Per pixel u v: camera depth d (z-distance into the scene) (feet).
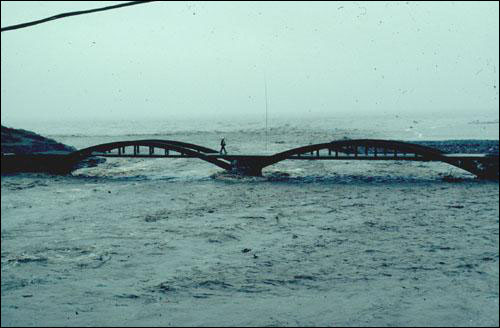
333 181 85.20
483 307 28.40
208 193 72.79
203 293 31.45
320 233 47.29
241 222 52.49
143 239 45.24
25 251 41.16
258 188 77.56
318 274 34.99
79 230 48.96
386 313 27.84
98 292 31.63
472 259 37.81
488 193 69.21
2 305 29.27
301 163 117.91
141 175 95.86
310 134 250.37
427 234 46.32
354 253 40.22
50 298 30.53
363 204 62.75
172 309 28.86
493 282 32.53
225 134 261.03
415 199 65.77
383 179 86.99
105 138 243.60
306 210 59.11
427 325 26.08
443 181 82.89
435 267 36.09
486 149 144.36
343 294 30.96
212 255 40.09
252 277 34.50
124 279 34.22
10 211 58.65
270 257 39.40
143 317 27.68
